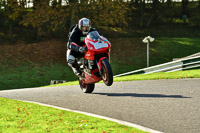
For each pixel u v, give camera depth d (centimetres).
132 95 3108
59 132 1852
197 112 2194
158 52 13425
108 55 3069
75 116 2270
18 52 13200
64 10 13212
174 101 2609
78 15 13412
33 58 12550
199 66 5459
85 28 3056
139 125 1927
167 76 4881
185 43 14925
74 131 1848
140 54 13050
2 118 2358
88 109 2566
